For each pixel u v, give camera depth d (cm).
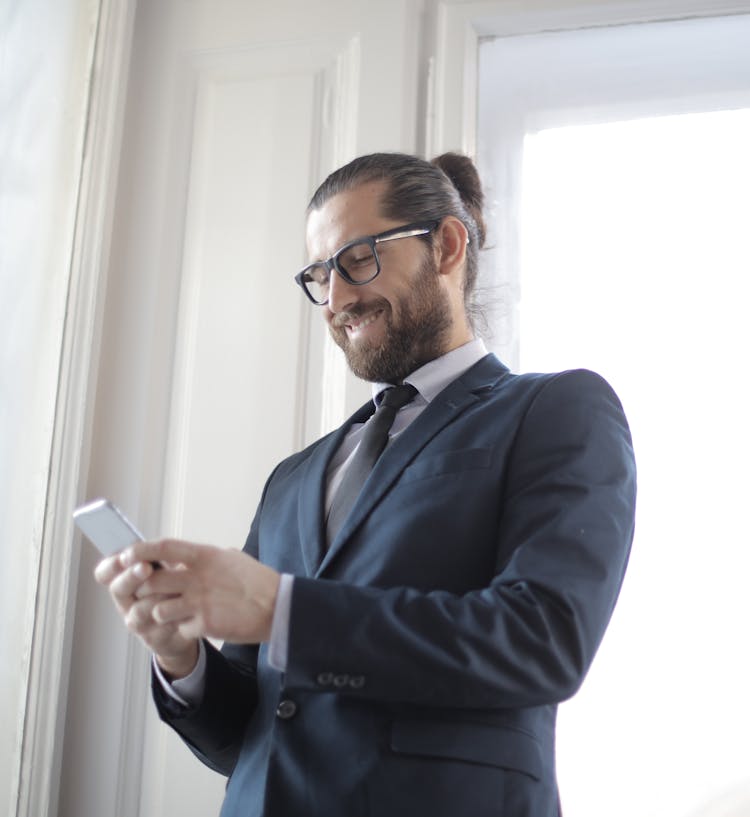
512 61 221
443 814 103
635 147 211
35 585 197
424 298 141
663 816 176
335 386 205
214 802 192
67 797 197
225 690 130
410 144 213
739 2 204
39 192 205
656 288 201
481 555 116
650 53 215
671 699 181
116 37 222
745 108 207
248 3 230
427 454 125
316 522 129
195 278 218
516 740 109
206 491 207
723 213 203
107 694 201
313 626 100
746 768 175
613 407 126
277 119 222
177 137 226
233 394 210
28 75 206
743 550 184
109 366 217
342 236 140
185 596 99
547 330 204
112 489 210
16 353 198
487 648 100
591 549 108
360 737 108
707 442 191
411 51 218
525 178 215
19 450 198
